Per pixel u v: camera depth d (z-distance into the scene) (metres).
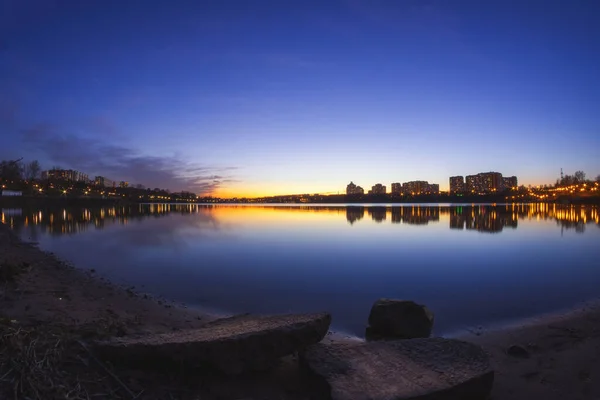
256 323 6.36
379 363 5.47
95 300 9.46
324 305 10.59
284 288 12.52
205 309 10.01
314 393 5.18
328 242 26.09
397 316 8.12
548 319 8.98
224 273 15.04
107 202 160.12
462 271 15.68
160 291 11.86
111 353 5.18
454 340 6.20
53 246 22.73
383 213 78.50
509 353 6.90
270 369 5.82
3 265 10.30
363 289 12.49
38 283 10.44
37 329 5.79
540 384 5.68
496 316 9.38
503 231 34.69
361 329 8.66
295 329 5.78
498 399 5.30
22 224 40.22
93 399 4.43
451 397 4.84
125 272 14.96
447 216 64.25
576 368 6.09
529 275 14.80
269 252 21.09
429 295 11.68
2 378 4.35
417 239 28.03
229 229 36.72
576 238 28.78
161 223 45.38
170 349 5.18
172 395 4.82
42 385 4.38
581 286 12.77
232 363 5.33
